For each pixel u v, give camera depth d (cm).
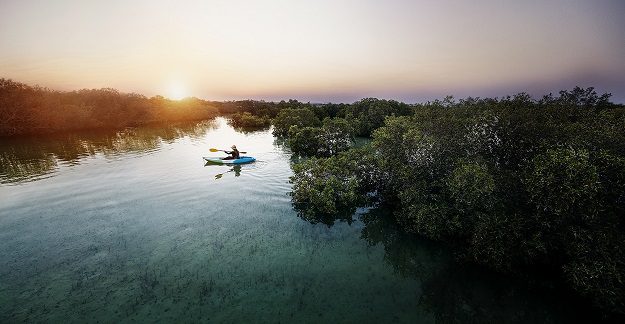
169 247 1320
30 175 2434
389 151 1834
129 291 1026
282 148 3591
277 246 1345
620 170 941
